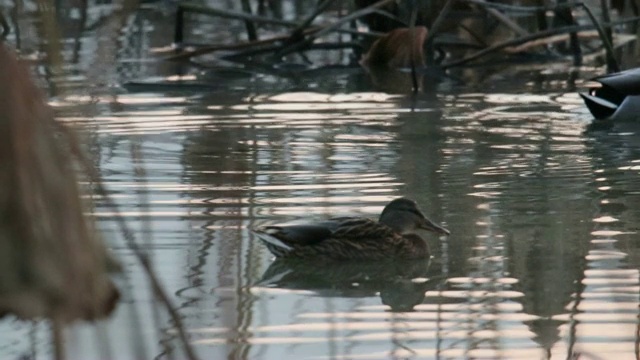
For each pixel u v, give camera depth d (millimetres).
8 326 9258
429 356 8742
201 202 13664
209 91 21234
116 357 8312
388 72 23531
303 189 14445
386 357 8727
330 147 16844
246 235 12508
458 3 26188
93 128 17562
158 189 14164
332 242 12047
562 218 13078
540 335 9164
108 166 15352
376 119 18859
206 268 11117
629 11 27484
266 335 9320
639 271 10977
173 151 16406
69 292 3117
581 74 23156
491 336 9203
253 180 14852
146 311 9531
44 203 3100
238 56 24891
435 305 10320
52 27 3631
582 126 18531
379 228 12172
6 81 3055
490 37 26719
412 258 12102
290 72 23500
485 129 18172
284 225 12406
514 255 11727
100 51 4395
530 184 14727
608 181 14898
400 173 15336
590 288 10484
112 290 3279
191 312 9781
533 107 19969
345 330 9508
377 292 10914
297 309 10172
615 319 9547
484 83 22250
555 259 11500
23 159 3061
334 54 25812
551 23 27609
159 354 8625
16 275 3061
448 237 12570
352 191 14398
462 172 15383
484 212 13453
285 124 18484
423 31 23859
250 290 10680
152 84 21609
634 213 13234
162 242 11953
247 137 17500
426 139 17422
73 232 3148
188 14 29812
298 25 24812
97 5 29328
